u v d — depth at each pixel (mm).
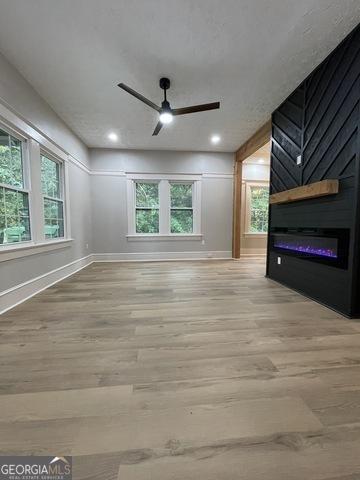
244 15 2020
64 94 3201
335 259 2494
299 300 2834
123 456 948
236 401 1244
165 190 5863
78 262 4750
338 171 2451
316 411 1176
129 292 3162
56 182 4000
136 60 2559
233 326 2133
